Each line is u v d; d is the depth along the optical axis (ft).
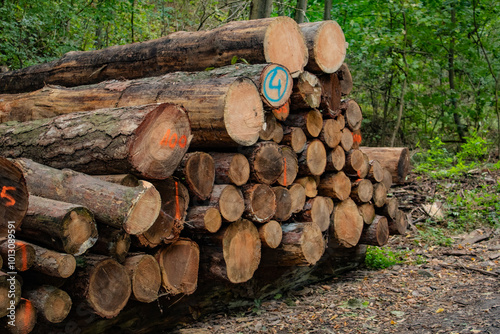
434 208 22.08
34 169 9.65
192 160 10.39
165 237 10.02
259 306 13.48
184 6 38.55
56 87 15.01
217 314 12.78
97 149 9.58
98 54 16.35
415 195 23.45
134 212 8.58
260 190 11.86
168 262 10.43
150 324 11.21
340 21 34.04
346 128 15.34
